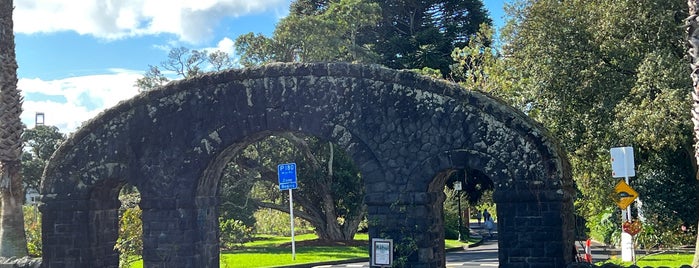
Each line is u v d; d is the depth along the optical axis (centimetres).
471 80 2873
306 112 1370
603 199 2133
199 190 1447
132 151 1462
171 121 1445
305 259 2362
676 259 1784
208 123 1421
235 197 3111
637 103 1931
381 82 1338
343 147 1345
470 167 1260
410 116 1312
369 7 3472
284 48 3231
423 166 1295
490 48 3053
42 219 1522
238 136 1400
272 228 3631
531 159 1222
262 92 1396
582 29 2038
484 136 1257
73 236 1501
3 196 1633
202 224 1453
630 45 1955
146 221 1442
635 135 1902
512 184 1230
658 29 1922
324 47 3225
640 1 1883
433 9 4078
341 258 2412
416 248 1289
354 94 1350
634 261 1648
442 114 1292
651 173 2414
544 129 1269
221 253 2639
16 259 1566
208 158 1412
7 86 1655
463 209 3897
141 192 1445
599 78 2028
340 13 3469
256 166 3106
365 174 1327
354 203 3194
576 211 2275
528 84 2247
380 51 3959
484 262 2242
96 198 1527
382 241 1308
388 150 1319
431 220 1316
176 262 1416
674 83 1794
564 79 2055
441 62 3741
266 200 3672
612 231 2681
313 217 3272
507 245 1237
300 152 3186
